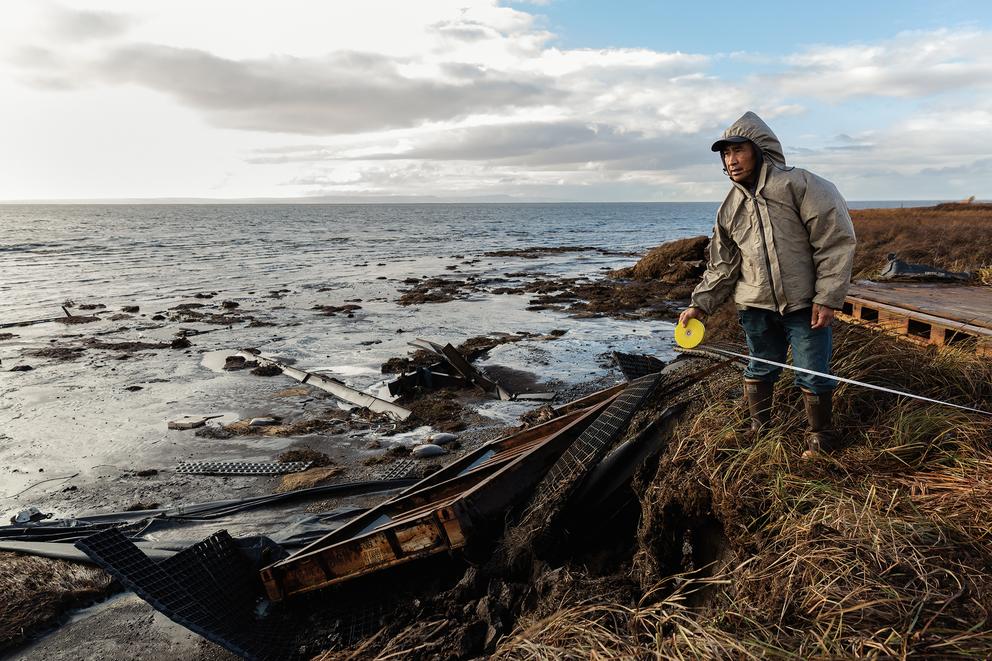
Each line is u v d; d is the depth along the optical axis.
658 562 3.31
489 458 5.35
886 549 2.37
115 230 72.56
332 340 13.93
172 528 5.79
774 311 3.19
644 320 15.80
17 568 4.87
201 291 22.31
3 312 18.25
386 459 7.23
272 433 8.20
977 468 2.81
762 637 2.28
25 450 7.81
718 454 3.38
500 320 15.99
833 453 3.17
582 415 4.93
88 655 3.92
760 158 3.07
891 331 5.57
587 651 2.54
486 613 3.50
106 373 11.46
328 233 67.31
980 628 1.98
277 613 4.16
